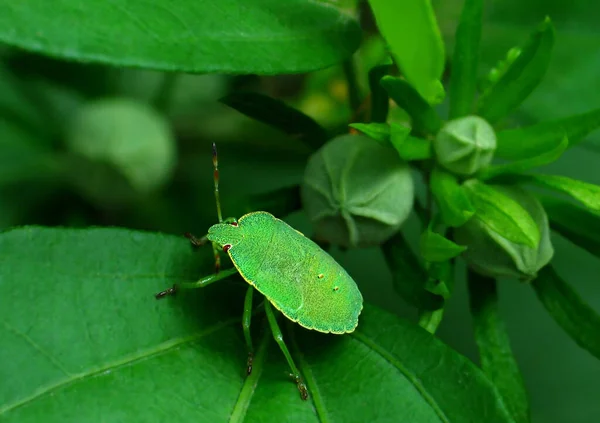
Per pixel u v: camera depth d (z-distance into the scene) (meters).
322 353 0.11
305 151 0.14
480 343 0.11
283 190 0.12
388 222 0.11
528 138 0.11
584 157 0.15
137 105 0.14
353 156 0.11
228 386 0.11
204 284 0.11
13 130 0.14
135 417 0.11
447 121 0.11
